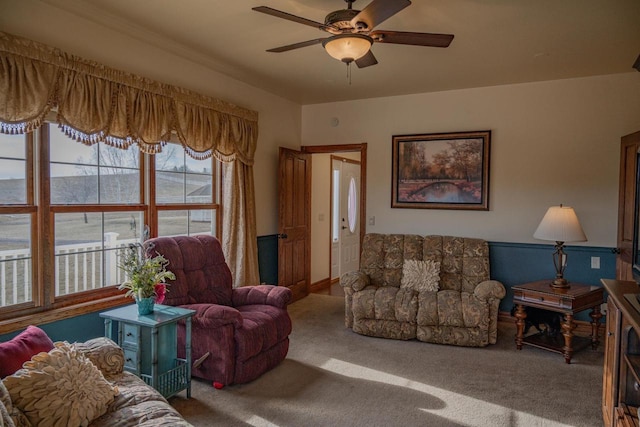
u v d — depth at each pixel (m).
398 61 3.88
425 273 4.30
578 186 4.42
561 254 3.76
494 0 2.66
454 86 4.79
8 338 2.61
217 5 2.79
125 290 3.41
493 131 4.77
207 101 3.97
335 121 5.64
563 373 3.27
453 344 3.87
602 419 2.58
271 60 3.91
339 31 2.43
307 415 2.61
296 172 5.54
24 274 2.79
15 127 2.53
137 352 2.64
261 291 3.57
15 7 2.57
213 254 3.60
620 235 4.08
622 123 4.23
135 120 3.24
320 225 6.41
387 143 5.33
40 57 2.62
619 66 4.00
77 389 1.74
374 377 3.18
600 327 4.18
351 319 4.30
